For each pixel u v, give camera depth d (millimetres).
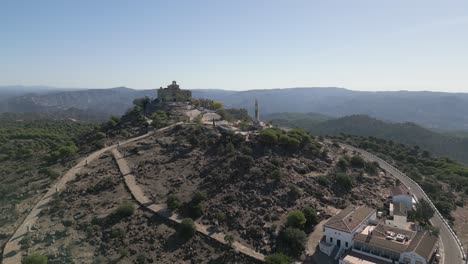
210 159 122188
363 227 89062
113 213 94000
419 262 74000
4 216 98438
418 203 105062
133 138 156250
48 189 112188
